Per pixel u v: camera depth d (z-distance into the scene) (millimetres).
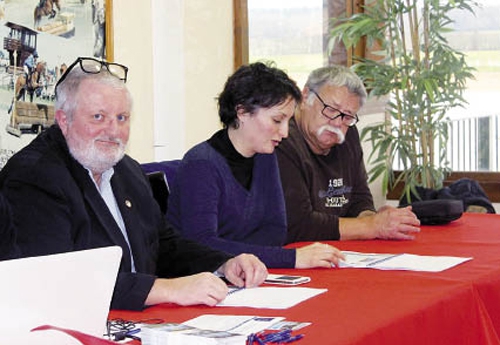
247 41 4285
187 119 3893
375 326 1479
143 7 3654
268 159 2414
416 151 4504
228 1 4160
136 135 3639
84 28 3215
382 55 4715
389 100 4922
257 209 2377
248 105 2275
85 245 1795
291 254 2141
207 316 1575
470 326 1854
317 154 2857
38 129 2975
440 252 2348
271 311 1609
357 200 3027
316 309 1616
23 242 1692
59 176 1790
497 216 3152
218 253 2018
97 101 1846
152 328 1357
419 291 1790
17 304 1099
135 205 2018
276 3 4590
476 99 4883
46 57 3006
